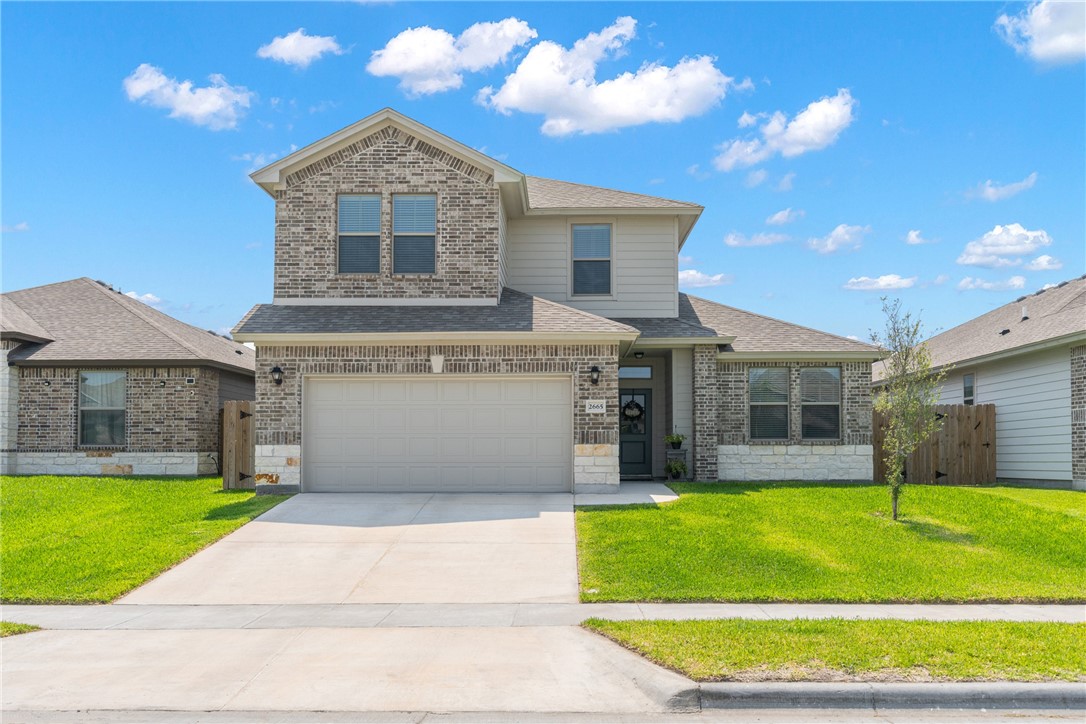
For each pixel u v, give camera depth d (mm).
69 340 22203
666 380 20719
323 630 8992
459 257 18406
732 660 7449
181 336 23531
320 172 18547
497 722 6516
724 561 11555
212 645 8469
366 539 13148
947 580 10844
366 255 18484
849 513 14820
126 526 14055
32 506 15969
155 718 6633
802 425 19938
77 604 10266
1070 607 9859
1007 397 22422
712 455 19516
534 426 16969
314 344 16797
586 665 7727
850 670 7219
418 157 18547
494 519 14320
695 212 21047
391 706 6820
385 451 16953
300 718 6609
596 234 21266
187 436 21234
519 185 18562
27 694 7117
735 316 21641
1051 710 6793
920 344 15266
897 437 14492
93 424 21531
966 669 7227
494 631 8852
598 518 14141
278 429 16734
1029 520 14297
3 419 21094
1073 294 23125
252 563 11953
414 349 16812
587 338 16672
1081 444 19156
